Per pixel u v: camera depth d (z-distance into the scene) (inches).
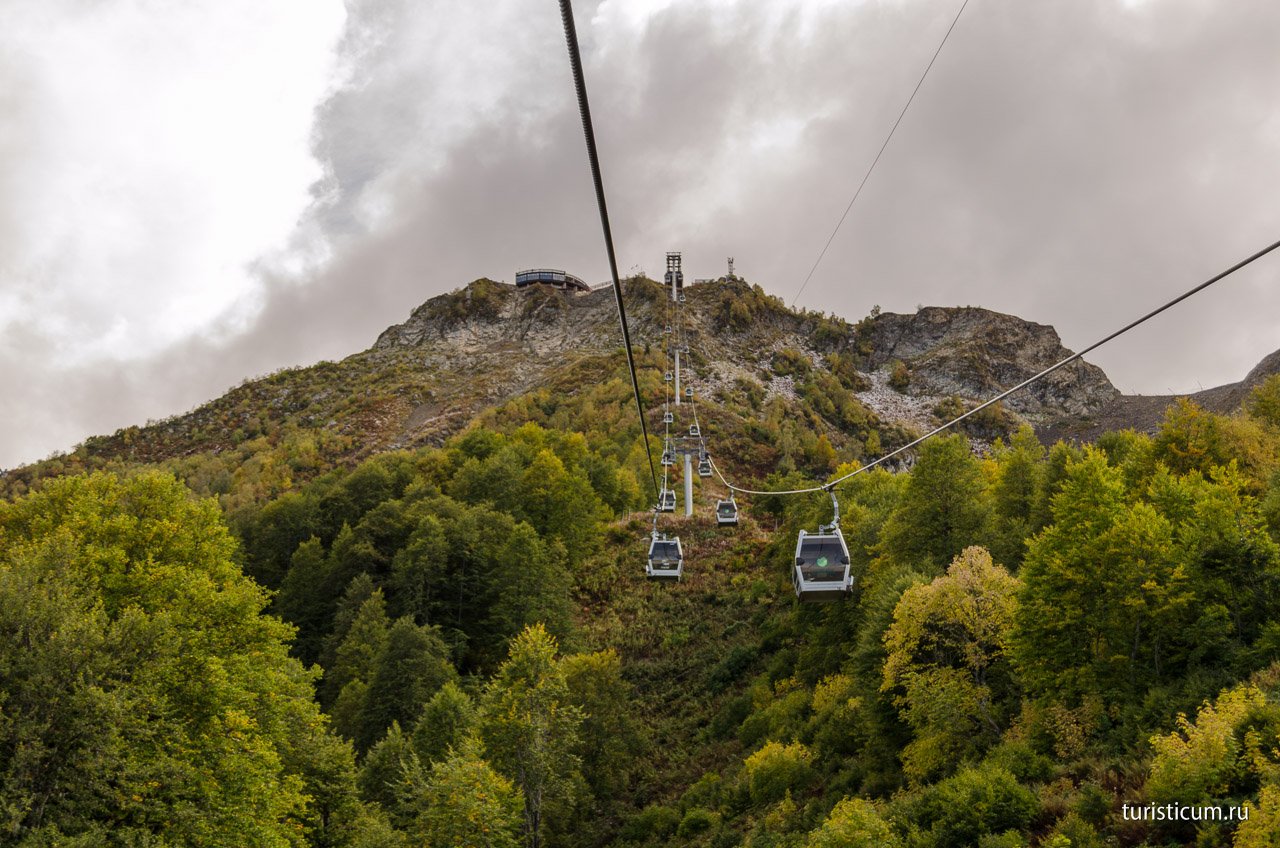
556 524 3814.0
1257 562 1393.9
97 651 1044.5
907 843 1211.9
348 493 4382.4
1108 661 1430.9
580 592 3548.2
